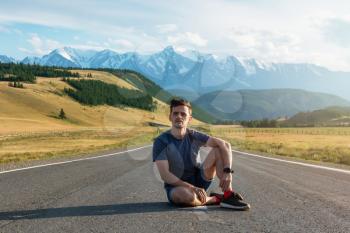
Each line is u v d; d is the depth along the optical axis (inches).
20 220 209.5
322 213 229.5
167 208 240.2
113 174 452.1
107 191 317.4
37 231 185.8
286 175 445.4
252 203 262.4
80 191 317.7
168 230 187.0
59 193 307.0
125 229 189.2
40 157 911.0
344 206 253.3
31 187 341.7
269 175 444.5
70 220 209.0
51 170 500.1
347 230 189.5
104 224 199.5
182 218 212.1
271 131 4195.4
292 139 2731.3
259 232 183.8
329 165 653.9
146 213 225.6
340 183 376.5
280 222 204.5
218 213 224.7
